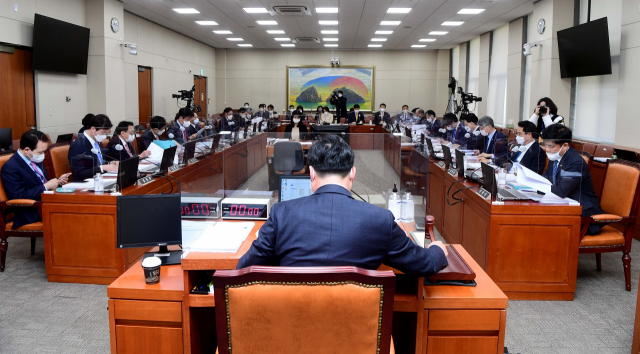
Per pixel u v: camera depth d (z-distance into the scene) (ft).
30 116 23.43
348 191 5.09
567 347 8.89
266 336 4.13
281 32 41.88
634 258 14.15
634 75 20.11
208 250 6.64
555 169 11.72
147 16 34.55
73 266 11.67
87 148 13.02
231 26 38.68
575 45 24.12
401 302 6.34
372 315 4.06
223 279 4.07
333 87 56.90
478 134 19.81
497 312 6.42
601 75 24.27
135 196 7.70
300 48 55.47
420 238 7.14
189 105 36.32
